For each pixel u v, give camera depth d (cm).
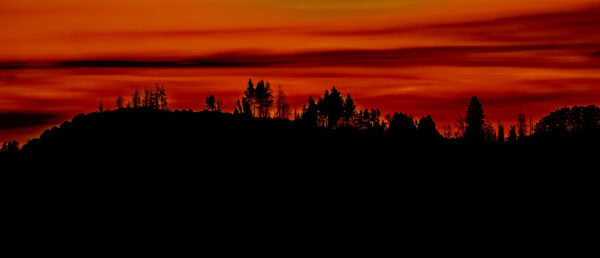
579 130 11506
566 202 6912
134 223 6425
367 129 11506
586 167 8288
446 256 5612
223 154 8612
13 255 5809
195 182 7525
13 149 9344
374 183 7688
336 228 6297
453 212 6688
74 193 7250
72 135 9425
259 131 10075
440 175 8081
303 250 5806
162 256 5722
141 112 10906
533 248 5703
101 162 8206
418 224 6359
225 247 5881
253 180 7662
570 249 5672
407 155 9119
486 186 7600
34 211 6819
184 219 6506
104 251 5841
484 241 5909
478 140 11894
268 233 6184
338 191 7369
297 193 7275
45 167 8169
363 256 5656
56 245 5997
